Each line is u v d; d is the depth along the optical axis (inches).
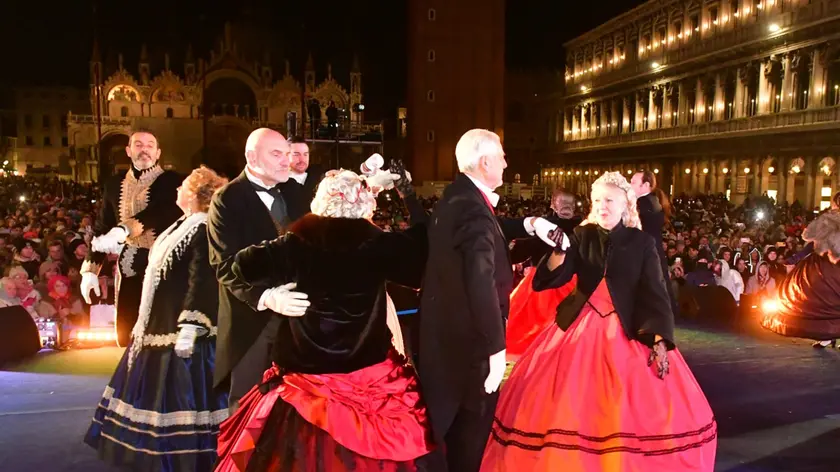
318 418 131.2
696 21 1918.1
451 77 2237.9
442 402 157.6
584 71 2573.8
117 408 181.2
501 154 163.5
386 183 180.1
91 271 211.9
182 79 3262.8
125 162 3107.8
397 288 198.2
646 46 2164.1
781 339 368.2
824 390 273.3
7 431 221.6
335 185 138.1
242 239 162.7
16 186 1715.1
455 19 2236.7
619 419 163.5
